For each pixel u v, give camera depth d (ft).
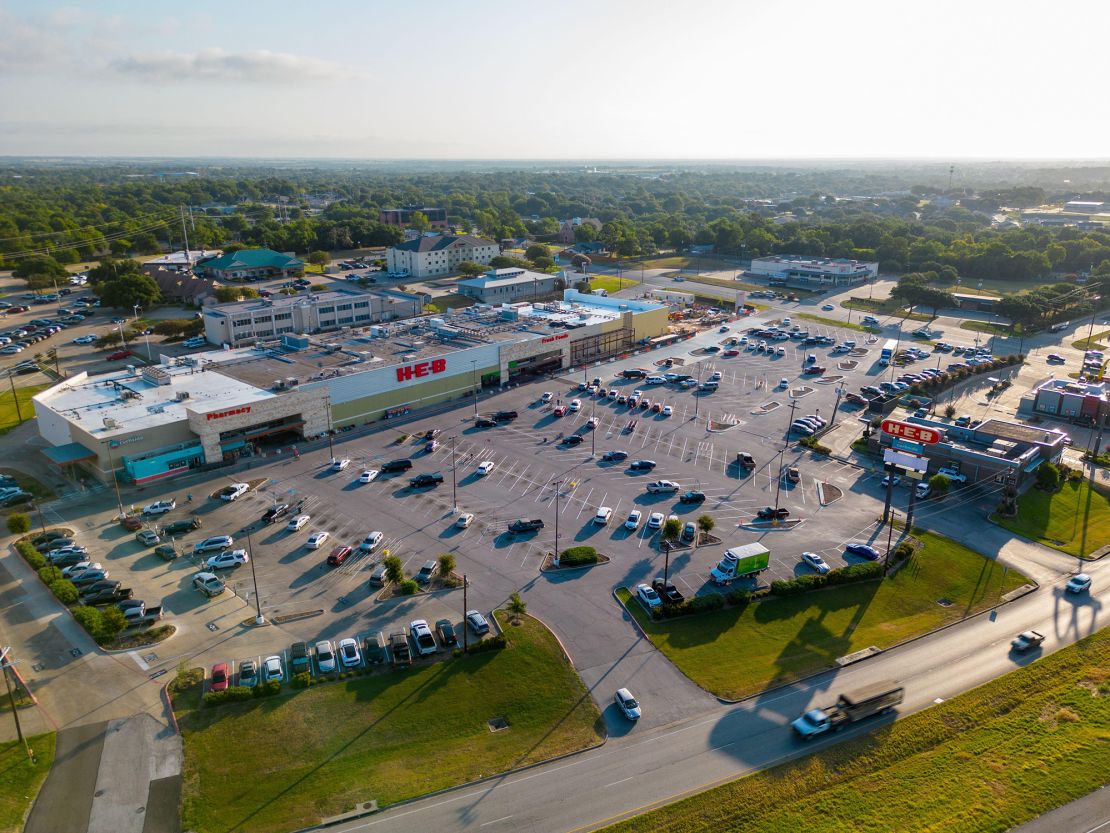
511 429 407.23
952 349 582.35
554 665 216.95
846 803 170.50
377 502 319.47
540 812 168.25
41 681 209.97
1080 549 292.81
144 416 353.10
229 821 165.37
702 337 616.39
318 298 620.90
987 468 340.39
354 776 178.19
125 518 296.71
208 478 342.03
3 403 444.55
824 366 537.65
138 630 232.73
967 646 232.32
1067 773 180.04
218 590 251.39
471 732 193.36
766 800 170.71
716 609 246.06
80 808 167.94
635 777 178.50
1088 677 216.95
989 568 277.23
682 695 207.00
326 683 208.85
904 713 202.08
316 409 388.37
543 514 309.83
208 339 577.84
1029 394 451.53
